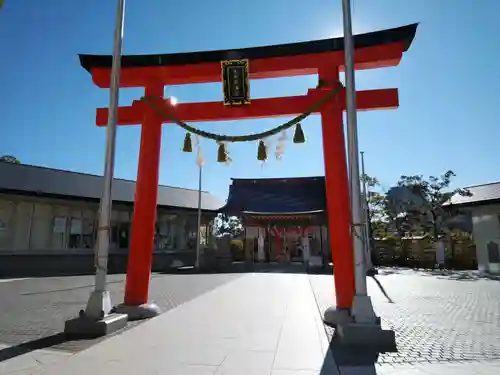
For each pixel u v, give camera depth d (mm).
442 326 7645
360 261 6535
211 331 6898
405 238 34344
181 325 7414
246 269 26750
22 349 5734
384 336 5992
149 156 8930
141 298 8555
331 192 8047
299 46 8453
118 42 8156
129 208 27969
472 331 7152
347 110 7008
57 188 25250
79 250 25281
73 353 5500
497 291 14008
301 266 29641
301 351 5613
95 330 6645
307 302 10570
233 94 8547
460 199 26734
